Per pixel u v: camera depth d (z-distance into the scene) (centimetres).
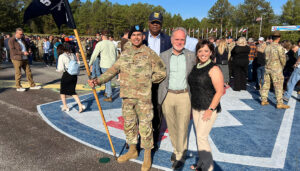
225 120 473
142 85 280
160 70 277
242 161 311
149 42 326
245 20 8606
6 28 7031
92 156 321
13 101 585
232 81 920
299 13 7262
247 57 721
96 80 294
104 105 567
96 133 398
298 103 609
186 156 324
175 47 269
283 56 523
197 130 262
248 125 446
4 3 7056
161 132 410
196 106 261
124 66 282
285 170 291
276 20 8188
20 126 424
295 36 6288
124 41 471
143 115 284
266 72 562
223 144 362
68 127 422
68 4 280
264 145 360
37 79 885
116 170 288
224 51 748
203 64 257
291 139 384
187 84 278
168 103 285
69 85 481
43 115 484
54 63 1432
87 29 11088
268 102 589
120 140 372
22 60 686
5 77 910
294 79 588
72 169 288
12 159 308
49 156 318
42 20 8038
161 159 315
